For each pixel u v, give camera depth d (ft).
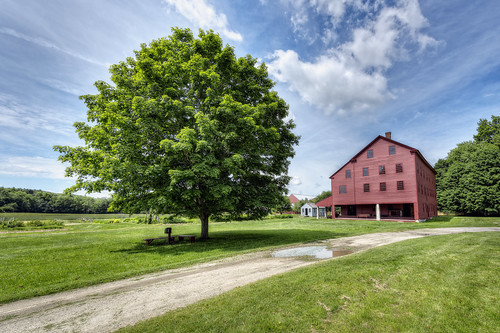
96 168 43.39
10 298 20.59
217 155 48.80
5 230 92.48
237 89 54.24
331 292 18.13
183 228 90.84
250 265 28.91
